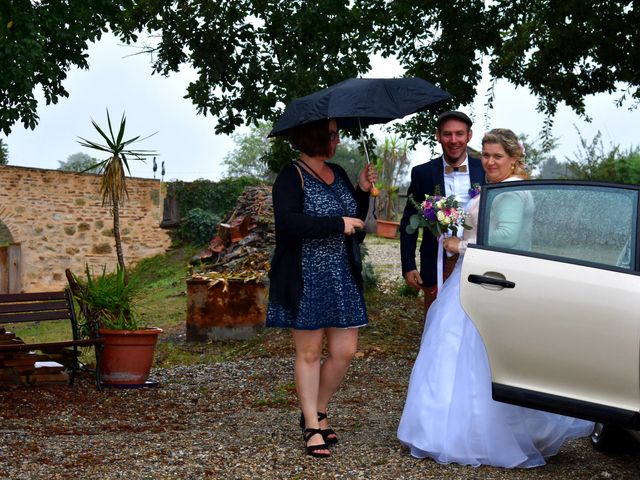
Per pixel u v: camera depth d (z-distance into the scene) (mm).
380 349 9844
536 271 4137
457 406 4402
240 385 8055
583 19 10750
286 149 11648
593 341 3932
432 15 12047
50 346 7406
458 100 11789
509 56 11352
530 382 4141
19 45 10484
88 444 5020
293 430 5395
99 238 24406
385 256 20688
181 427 5918
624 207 4105
